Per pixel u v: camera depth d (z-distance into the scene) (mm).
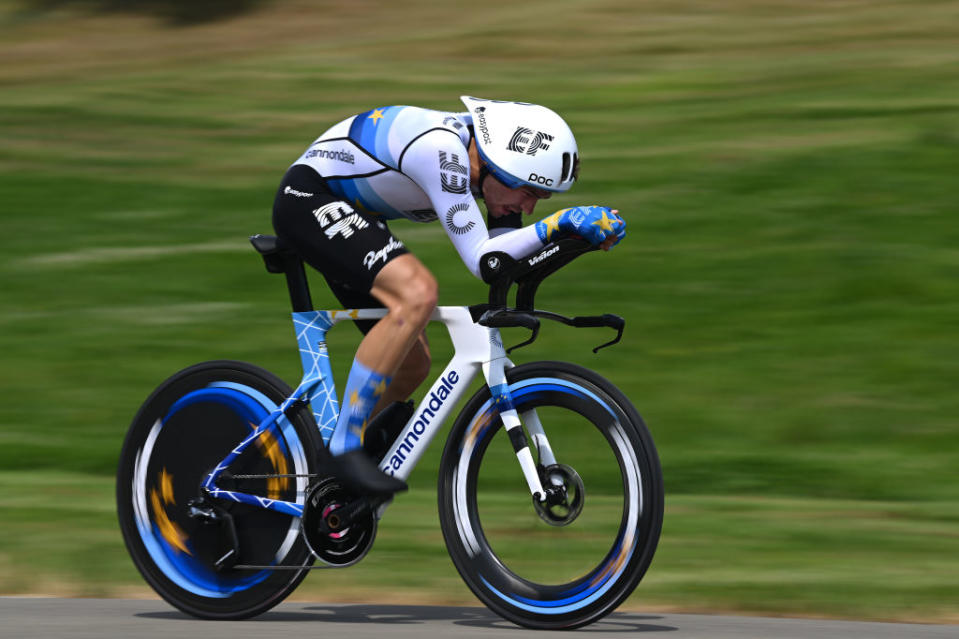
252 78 52875
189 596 11297
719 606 11930
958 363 23109
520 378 10898
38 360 25266
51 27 65750
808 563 13641
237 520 11336
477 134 10805
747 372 23016
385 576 13219
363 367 10758
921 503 17297
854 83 45125
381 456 11242
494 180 10969
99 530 15344
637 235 30891
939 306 25875
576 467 10656
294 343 25703
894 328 24828
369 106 47656
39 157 42219
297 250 11133
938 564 13562
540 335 25188
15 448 20938
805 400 21672
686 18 57031
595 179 35594
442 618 11234
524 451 10688
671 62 50406
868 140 37656
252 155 41906
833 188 33656
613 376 23078
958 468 18875
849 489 18188
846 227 30719
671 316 25938
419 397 20594
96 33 64312
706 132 40062
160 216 35656
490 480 11164
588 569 10578
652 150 38344
